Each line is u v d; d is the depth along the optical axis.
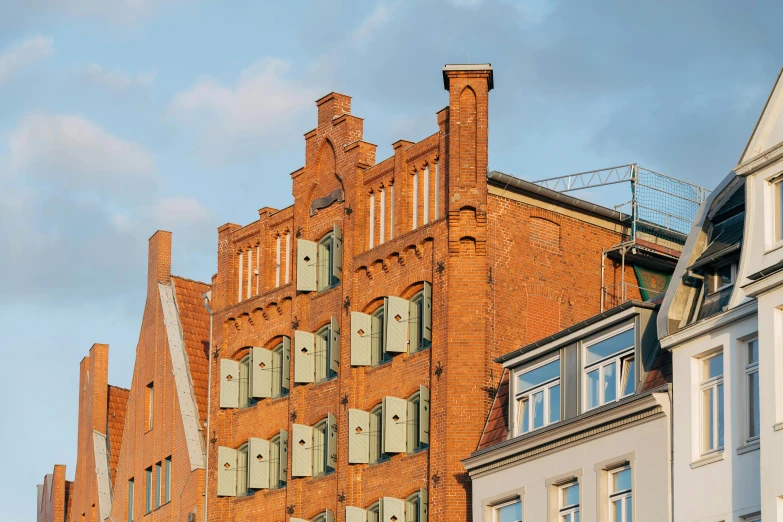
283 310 72.44
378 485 64.31
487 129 63.84
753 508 46.78
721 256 50.41
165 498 79.31
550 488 54.84
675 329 51.09
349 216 68.88
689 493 49.22
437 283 63.44
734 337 48.56
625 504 51.94
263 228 74.62
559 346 56.12
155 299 83.62
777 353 45.91
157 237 84.62
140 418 83.56
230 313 75.38
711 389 49.50
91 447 90.06
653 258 67.62
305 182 72.25
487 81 64.06
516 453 56.62
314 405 69.12
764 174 48.50
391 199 67.19
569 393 55.09
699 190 72.00
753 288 46.81
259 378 72.38
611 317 53.84
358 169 68.94
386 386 65.19
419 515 62.00
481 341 62.00
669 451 50.38
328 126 71.56
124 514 83.69
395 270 65.94
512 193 64.75
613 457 52.38
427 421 62.50
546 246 65.31
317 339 69.88
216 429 74.69
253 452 71.19
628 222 68.62
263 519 70.75
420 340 64.44
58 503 99.44
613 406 52.38
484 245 62.94
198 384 79.62
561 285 65.25
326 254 70.56
